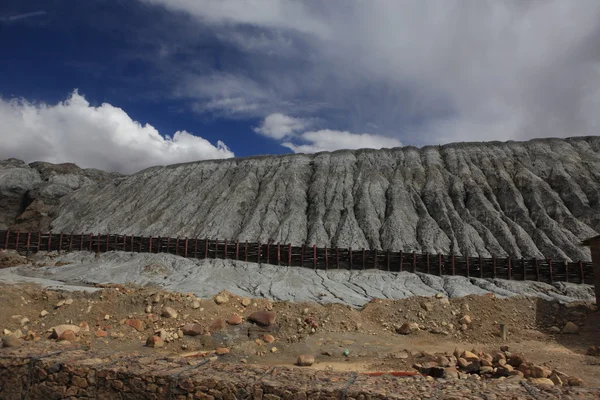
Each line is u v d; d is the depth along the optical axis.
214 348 15.97
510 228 42.44
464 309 21.72
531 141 57.41
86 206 61.44
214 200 55.19
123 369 8.98
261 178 59.03
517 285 32.72
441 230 43.72
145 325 16.91
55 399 9.11
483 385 8.55
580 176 49.16
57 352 10.08
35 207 62.47
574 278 33.94
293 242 44.34
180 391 8.53
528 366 12.05
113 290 18.89
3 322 15.92
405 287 31.94
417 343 18.34
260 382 8.35
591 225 42.50
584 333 19.78
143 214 53.91
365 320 20.38
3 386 9.45
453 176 52.78
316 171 58.38
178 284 30.88
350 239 43.69
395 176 54.53
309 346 16.58
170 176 62.84
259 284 31.78
